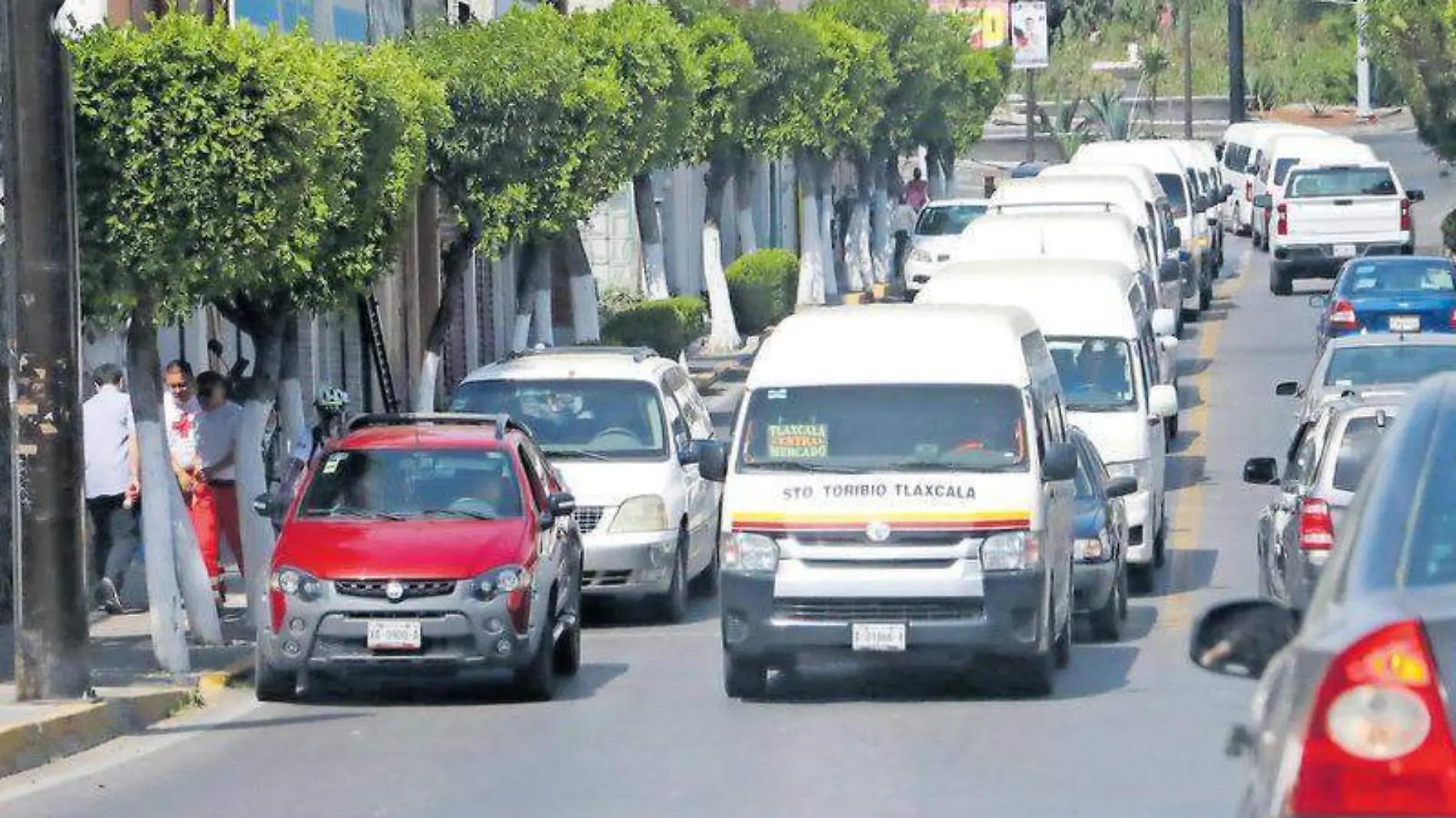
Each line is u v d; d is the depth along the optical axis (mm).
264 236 41344
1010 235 73562
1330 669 12102
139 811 29969
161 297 41562
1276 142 143750
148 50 40312
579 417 52656
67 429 37031
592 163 68312
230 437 50188
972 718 36125
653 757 33031
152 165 40312
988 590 37750
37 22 36438
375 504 41469
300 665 39281
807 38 107500
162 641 42031
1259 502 66375
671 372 55938
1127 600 51938
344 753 34375
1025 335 41594
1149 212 90812
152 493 42188
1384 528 13344
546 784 31031
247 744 35562
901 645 37875
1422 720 11812
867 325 40875
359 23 77688
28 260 36656
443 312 67312
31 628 37031
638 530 50344
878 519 37938
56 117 36625
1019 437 39031
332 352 76438
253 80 40875
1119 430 55156
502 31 67938
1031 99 188250
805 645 38062
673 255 124938
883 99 132125
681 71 81625
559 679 42562
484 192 66500
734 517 38500
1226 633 14531
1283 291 119500
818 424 39312
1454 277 85812
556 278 102312
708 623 51406
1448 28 113000
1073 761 31672
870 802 28984
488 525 40719
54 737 34750
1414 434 13945
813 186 122875
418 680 43125
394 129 49000
